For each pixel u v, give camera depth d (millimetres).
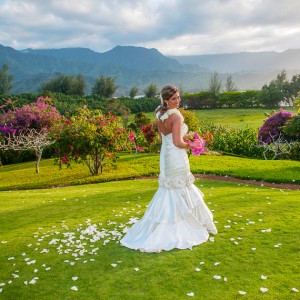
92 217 8578
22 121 23438
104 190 13039
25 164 25891
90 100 74750
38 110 23609
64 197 11750
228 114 71312
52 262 5836
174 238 5941
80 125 17859
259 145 25781
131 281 4953
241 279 4789
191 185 6297
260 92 79375
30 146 20422
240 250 5730
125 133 18750
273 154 25344
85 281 5082
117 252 5969
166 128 5969
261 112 72062
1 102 61406
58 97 72688
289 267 5059
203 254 5629
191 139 6070
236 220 7402
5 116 23969
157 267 5289
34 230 7844
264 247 5816
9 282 5203
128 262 5539
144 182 15250
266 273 4918
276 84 84625
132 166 20094
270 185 14328
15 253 6391
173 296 4484
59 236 7203
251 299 4281
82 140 17438
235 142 27609
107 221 8000
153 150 25859
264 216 7660
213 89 86375
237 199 9695
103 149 17625
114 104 65125
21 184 17266
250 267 5121
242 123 53656
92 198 11117
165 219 6027
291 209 8219
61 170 20812
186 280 4859
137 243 6078
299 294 4324
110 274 5207
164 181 6109
